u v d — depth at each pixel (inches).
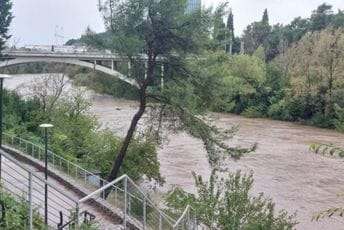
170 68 814.5
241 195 525.7
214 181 627.8
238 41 3796.8
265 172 1198.9
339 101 2162.9
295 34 3479.3
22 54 1936.5
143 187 952.9
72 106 1124.5
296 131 1971.0
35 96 1182.9
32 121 1046.4
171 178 1091.3
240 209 514.9
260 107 2544.3
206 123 816.9
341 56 2245.3
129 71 807.7
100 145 955.3
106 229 460.8
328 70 2256.4
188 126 810.8
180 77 813.9
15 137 900.0
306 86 2310.5
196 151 1408.7
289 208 920.9
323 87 2260.1
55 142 965.2
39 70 3518.7
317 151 193.2
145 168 911.7
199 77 800.9
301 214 887.7
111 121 1825.8
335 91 2183.8
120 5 782.5
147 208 673.0
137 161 906.1
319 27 3346.5
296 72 2401.6
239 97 2613.2
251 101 2586.1
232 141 1636.3
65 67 3061.0
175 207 615.8
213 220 524.4
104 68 1838.1
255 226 494.3
